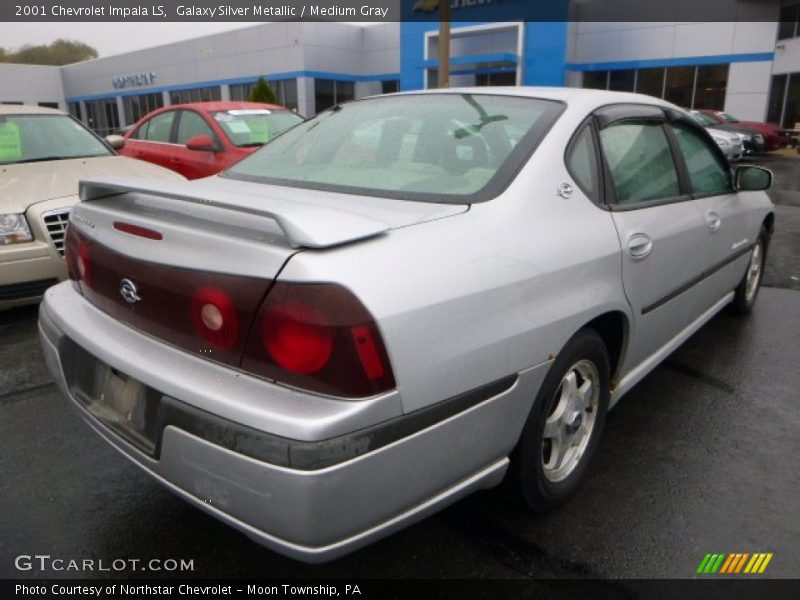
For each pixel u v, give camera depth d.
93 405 2.16
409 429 1.71
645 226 2.69
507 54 22.89
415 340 1.70
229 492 1.68
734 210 3.80
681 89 23.20
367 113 2.91
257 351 1.69
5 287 4.20
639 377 2.96
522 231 2.11
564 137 2.44
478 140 2.46
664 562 2.25
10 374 3.74
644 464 2.86
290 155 2.82
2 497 2.61
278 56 29.05
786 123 21.45
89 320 2.21
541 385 2.16
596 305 2.32
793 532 2.42
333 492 1.59
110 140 6.56
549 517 2.48
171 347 1.92
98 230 2.18
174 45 34.28
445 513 2.50
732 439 3.08
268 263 1.65
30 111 5.93
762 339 4.37
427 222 1.97
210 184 2.63
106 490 2.66
